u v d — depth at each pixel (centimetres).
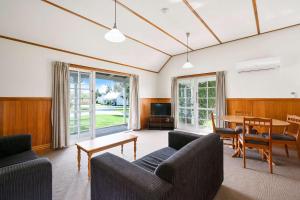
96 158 132
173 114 555
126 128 577
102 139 269
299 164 260
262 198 175
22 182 118
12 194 114
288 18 306
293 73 338
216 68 454
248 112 390
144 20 308
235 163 266
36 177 126
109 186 114
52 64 340
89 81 423
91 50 392
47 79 334
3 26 265
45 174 131
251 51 393
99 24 319
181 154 117
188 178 115
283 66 348
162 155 199
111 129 559
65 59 362
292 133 307
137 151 328
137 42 421
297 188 194
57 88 340
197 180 130
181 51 507
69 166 256
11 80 289
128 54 463
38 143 322
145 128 570
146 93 581
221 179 196
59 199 174
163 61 571
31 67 312
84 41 359
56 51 347
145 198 89
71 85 390
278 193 184
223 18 305
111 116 916
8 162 174
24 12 257
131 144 372
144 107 575
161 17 298
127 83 695
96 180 128
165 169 101
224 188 194
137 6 262
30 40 304
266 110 369
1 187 108
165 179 101
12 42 288
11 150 202
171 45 451
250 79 393
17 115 296
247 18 305
